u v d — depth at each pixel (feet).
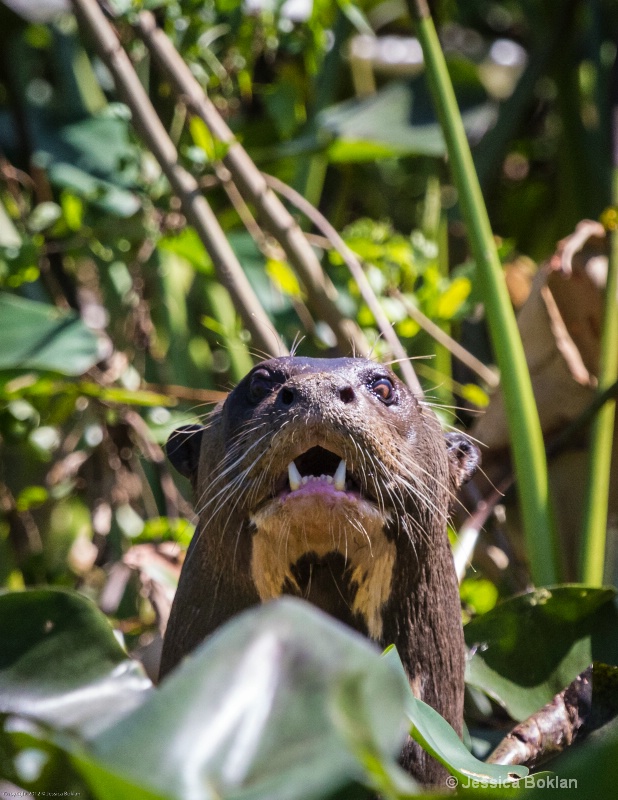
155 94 31.45
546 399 27.89
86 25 26.89
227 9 29.07
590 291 27.32
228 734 11.30
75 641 16.74
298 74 36.37
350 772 12.07
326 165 39.42
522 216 41.52
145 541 27.63
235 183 27.76
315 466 19.90
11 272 28.91
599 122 35.99
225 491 19.36
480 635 23.13
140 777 11.00
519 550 28.81
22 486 32.12
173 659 21.13
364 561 19.15
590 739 19.83
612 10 39.01
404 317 28.96
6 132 35.37
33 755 14.39
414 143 33.60
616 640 22.94
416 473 19.60
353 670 11.53
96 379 29.19
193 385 32.48
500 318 24.99
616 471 28.12
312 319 31.22
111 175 31.24
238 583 19.94
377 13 43.14
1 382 26.84
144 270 32.14
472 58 43.42
